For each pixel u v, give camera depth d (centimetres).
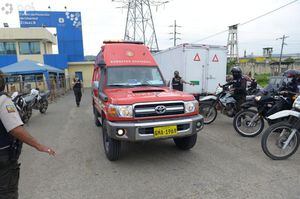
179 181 425
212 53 1114
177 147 600
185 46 1080
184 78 1095
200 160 517
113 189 404
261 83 3150
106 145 542
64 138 730
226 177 434
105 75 645
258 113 659
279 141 511
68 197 383
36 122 998
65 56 3175
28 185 427
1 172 251
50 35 3406
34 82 2127
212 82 1130
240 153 554
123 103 475
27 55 3130
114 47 710
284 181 415
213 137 688
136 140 462
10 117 242
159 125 470
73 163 523
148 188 403
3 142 247
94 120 980
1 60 2844
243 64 5781
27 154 589
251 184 407
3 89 253
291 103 581
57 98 2061
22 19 3781
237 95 787
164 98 494
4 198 254
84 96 2280
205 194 379
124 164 508
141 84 635
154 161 519
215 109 856
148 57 709
